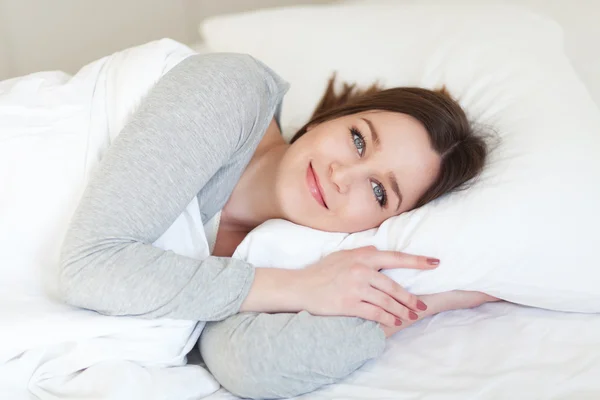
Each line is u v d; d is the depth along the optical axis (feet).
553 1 4.68
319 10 4.71
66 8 5.74
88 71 3.59
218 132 3.15
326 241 3.31
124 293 2.82
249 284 3.01
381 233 3.34
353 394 2.85
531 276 3.21
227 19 4.85
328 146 3.41
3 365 2.76
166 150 3.01
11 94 3.45
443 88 3.87
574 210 3.22
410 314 3.12
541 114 3.57
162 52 3.48
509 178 3.32
